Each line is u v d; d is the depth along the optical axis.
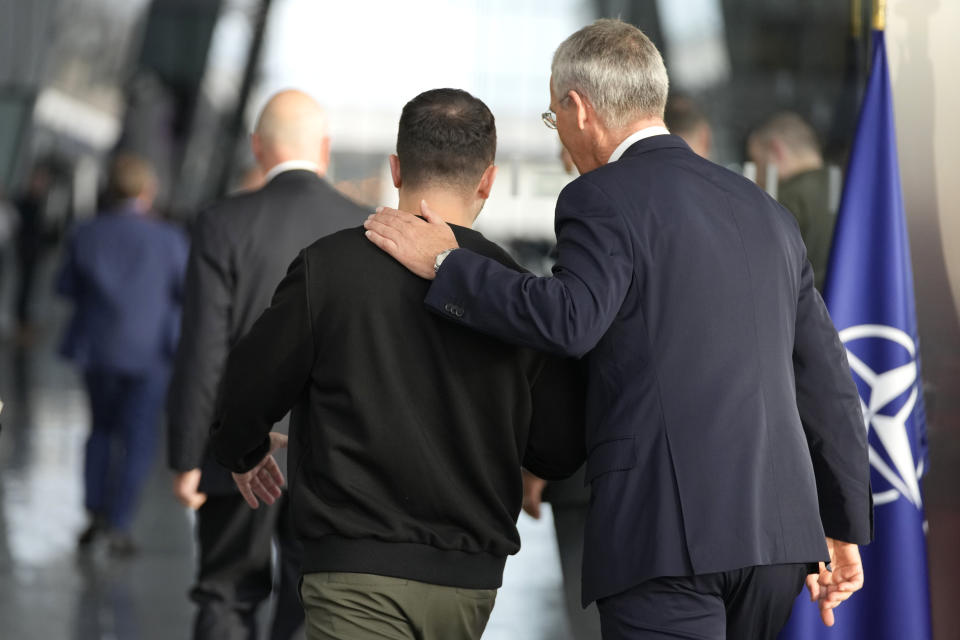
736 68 43.94
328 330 5.89
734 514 5.78
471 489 5.97
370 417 5.81
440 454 5.90
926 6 8.64
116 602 13.59
